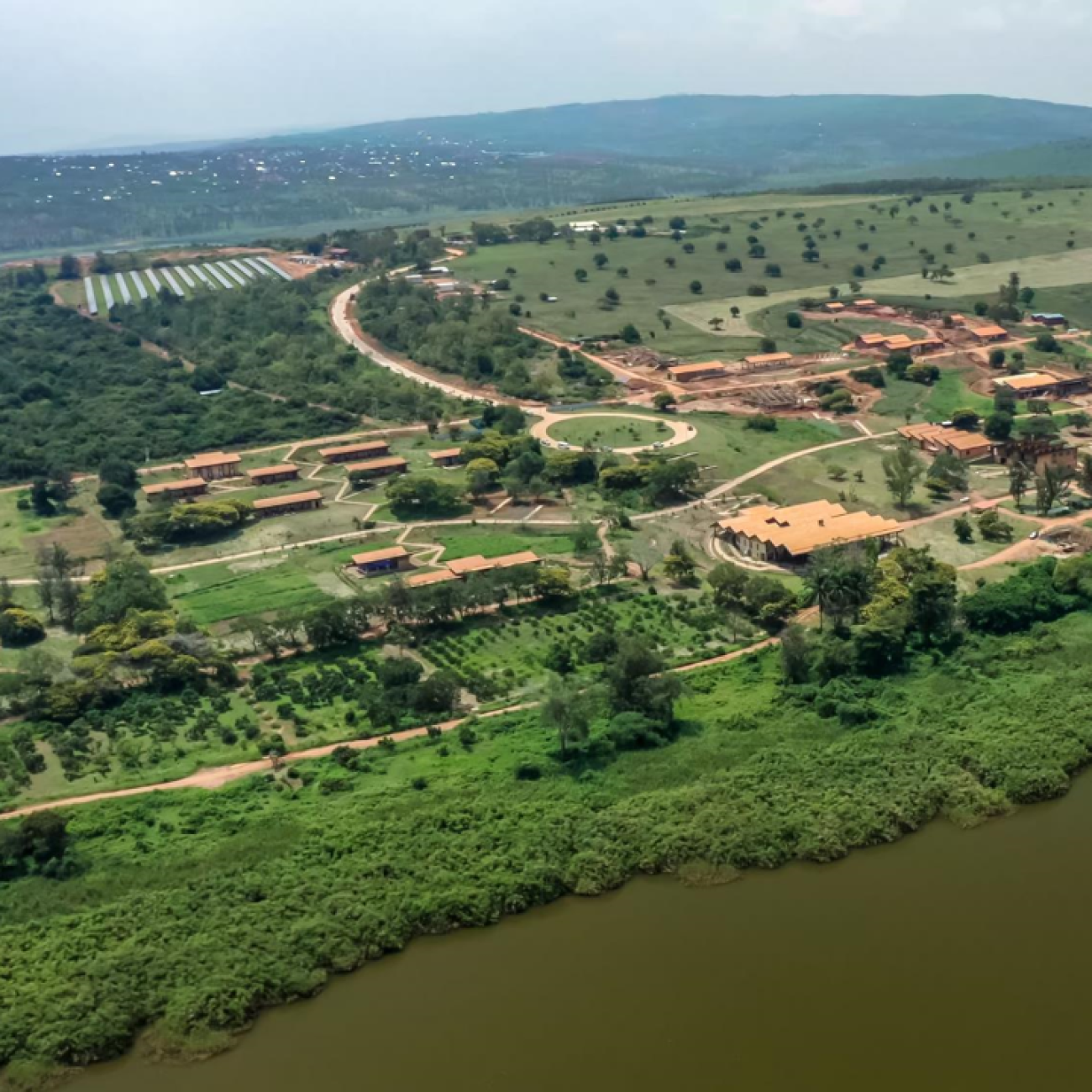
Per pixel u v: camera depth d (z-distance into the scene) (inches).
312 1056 4252.0
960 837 5398.6
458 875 5113.2
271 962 4650.6
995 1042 4072.3
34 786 6043.3
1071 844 5275.6
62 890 5137.8
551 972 4601.4
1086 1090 3853.3
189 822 5595.5
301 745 6323.8
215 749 6318.9
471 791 5698.8
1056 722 6117.1
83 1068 4303.6
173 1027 4397.1
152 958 4682.6
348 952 4734.3
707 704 6535.4
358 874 5137.8
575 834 5364.2
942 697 6451.8
